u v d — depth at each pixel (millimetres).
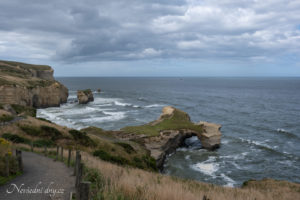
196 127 50562
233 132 61281
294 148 47594
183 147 49750
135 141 43781
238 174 35406
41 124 29922
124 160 26016
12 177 9773
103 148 30609
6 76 91688
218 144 48125
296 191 21594
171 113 60844
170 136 46375
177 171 36906
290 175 34875
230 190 15375
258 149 47531
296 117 79938
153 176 14758
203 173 35969
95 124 68000
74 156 17922
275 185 24266
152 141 44219
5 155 10250
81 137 30484
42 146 23328
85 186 4875
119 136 45781
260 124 69875
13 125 27016
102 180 8734
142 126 52125
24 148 19031
